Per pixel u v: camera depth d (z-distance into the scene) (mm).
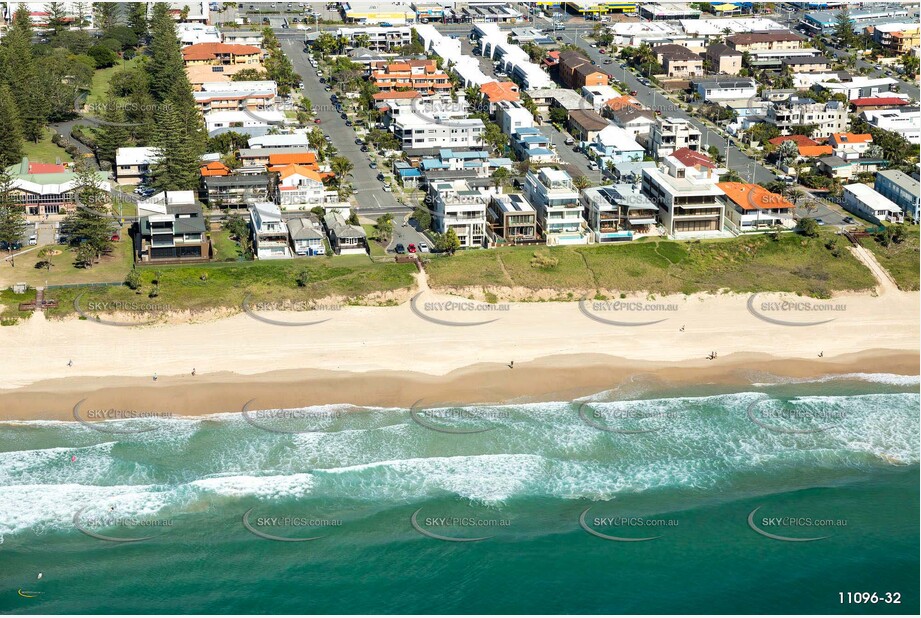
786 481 160125
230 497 153625
